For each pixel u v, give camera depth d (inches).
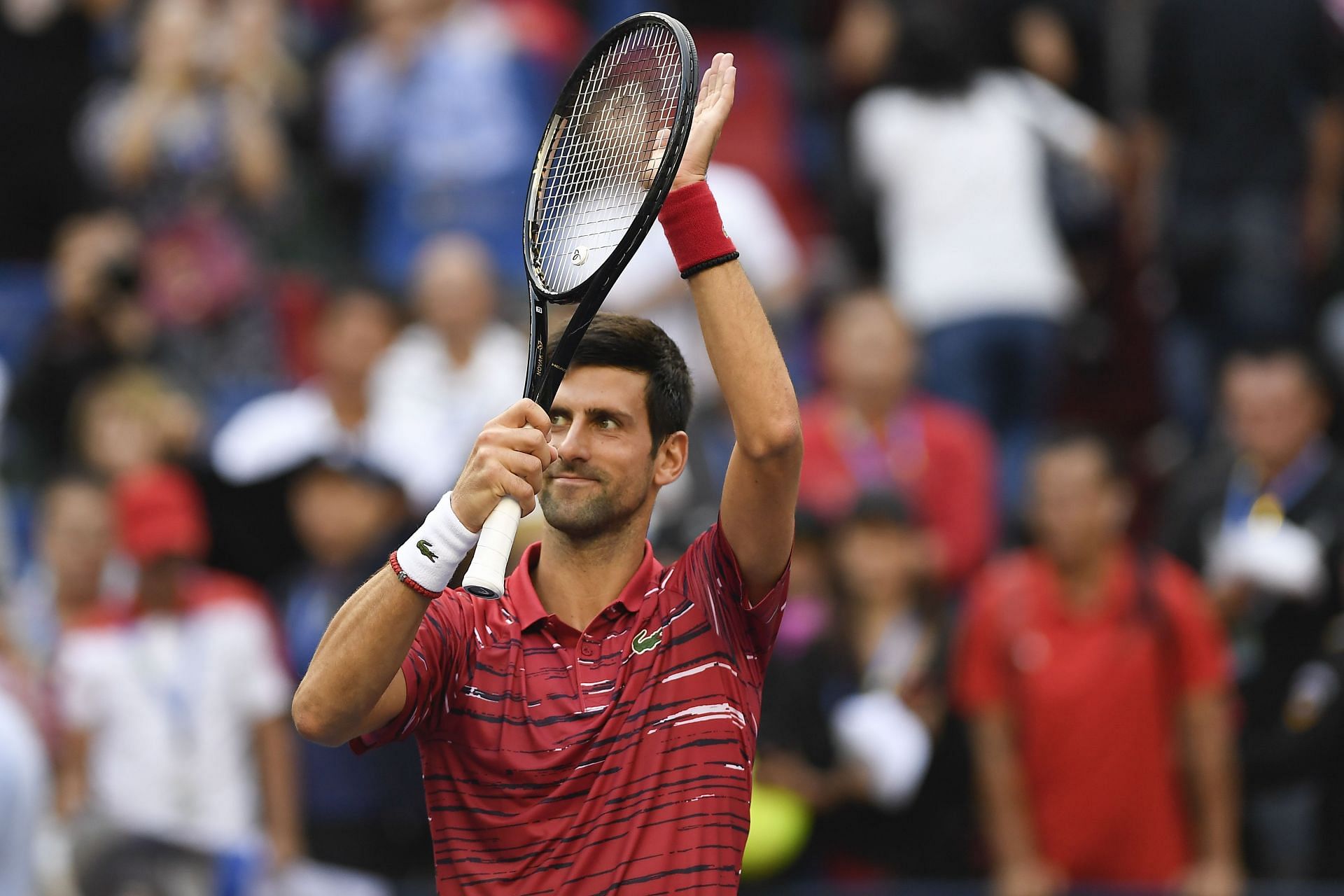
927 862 989.8
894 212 1364.4
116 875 1001.5
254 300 1418.6
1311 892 966.4
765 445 486.9
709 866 483.5
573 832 482.9
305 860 1050.7
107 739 1046.4
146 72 1462.8
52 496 1136.8
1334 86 1529.3
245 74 1480.1
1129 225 1441.9
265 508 1198.3
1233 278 1501.0
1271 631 1026.1
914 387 1327.5
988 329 1331.2
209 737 1047.6
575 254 504.7
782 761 978.1
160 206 1423.5
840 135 1560.0
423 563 464.1
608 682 494.3
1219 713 987.9
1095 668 984.3
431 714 494.6
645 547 516.4
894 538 1021.8
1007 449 1333.7
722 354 491.2
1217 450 1170.0
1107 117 1520.7
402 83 1497.3
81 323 1346.0
